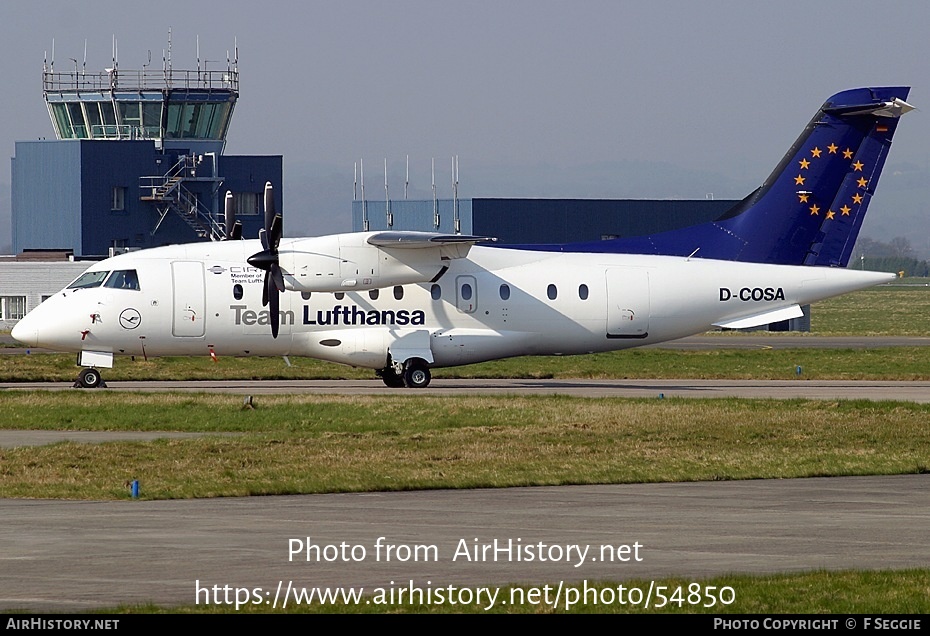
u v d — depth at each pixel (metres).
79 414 90.44
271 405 93.62
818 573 41.47
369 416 89.31
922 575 41.19
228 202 125.00
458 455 71.75
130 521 51.31
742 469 67.81
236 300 115.56
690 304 122.50
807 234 124.06
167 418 88.81
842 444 77.81
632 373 140.12
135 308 114.19
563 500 57.66
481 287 119.50
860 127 122.75
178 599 37.97
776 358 156.62
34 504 55.59
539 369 143.12
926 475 66.69
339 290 112.88
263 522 51.31
